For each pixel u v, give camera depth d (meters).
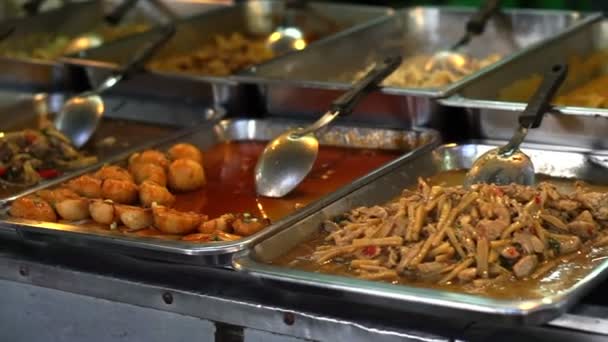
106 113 2.03
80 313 1.52
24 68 2.12
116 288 1.48
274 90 1.87
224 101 1.94
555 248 1.38
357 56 2.10
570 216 1.45
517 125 1.70
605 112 1.63
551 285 1.32
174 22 2.27
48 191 1.61
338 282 1.29
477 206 1.42
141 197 1.61
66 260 1.53
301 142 1.67
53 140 1.83
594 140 1.66
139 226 1.53
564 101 1.91
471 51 2.20
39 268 1.53
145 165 1.67
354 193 1.55
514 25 2.15
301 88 1.84
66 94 2.08
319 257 1.42
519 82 1.86
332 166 1.75
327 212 1.51
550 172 1.66
